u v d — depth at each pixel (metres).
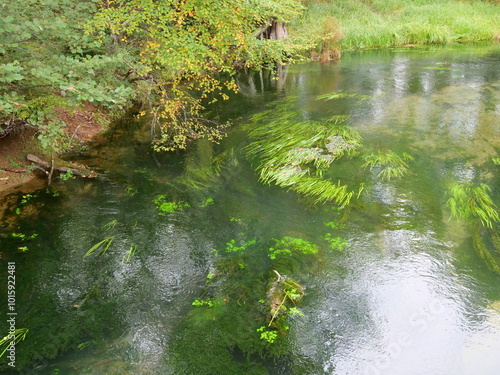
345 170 7.10
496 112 9.80
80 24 6.02
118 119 9.80
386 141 8.32
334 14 22.66
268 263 4.88
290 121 9.71
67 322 4.02
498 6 25.67
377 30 20.80
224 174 7.21
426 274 4.59
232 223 5.72
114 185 6.75
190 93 12.23
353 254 4.97
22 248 5.09
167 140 8.64
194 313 4.13
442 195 6.18
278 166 7.41
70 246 5.17
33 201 6.14
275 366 3.54
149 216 5.88
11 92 5.31
